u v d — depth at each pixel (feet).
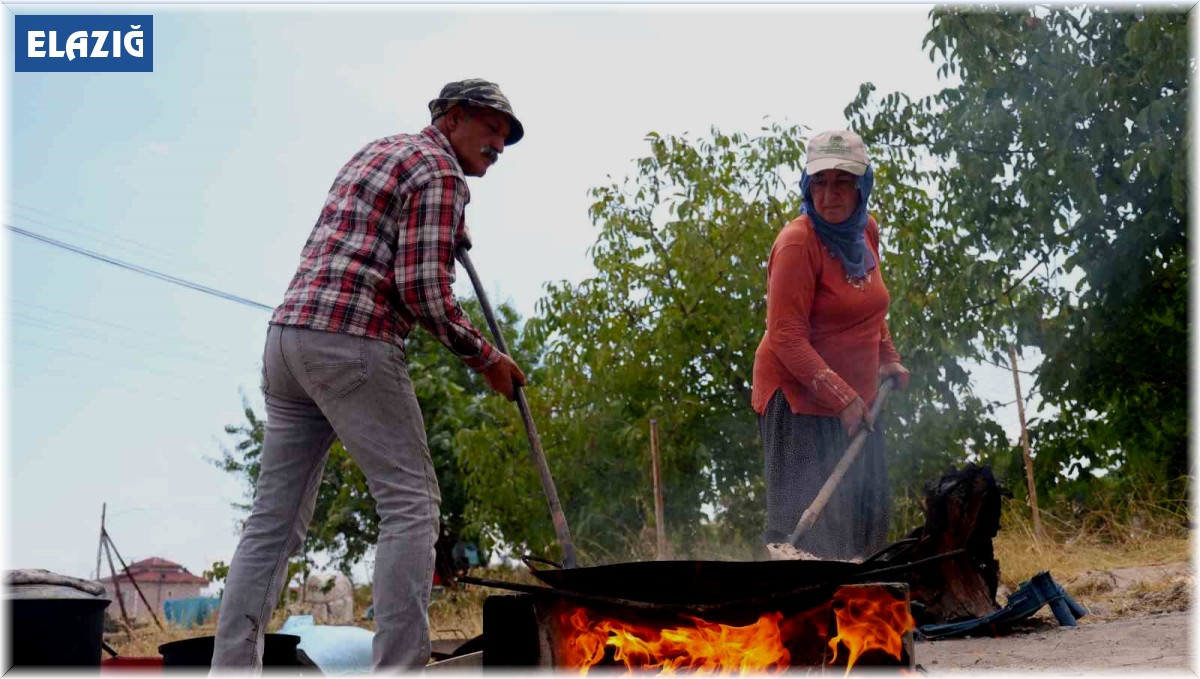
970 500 16.52
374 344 10.10
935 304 24.66
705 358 31.86
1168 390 24.58
